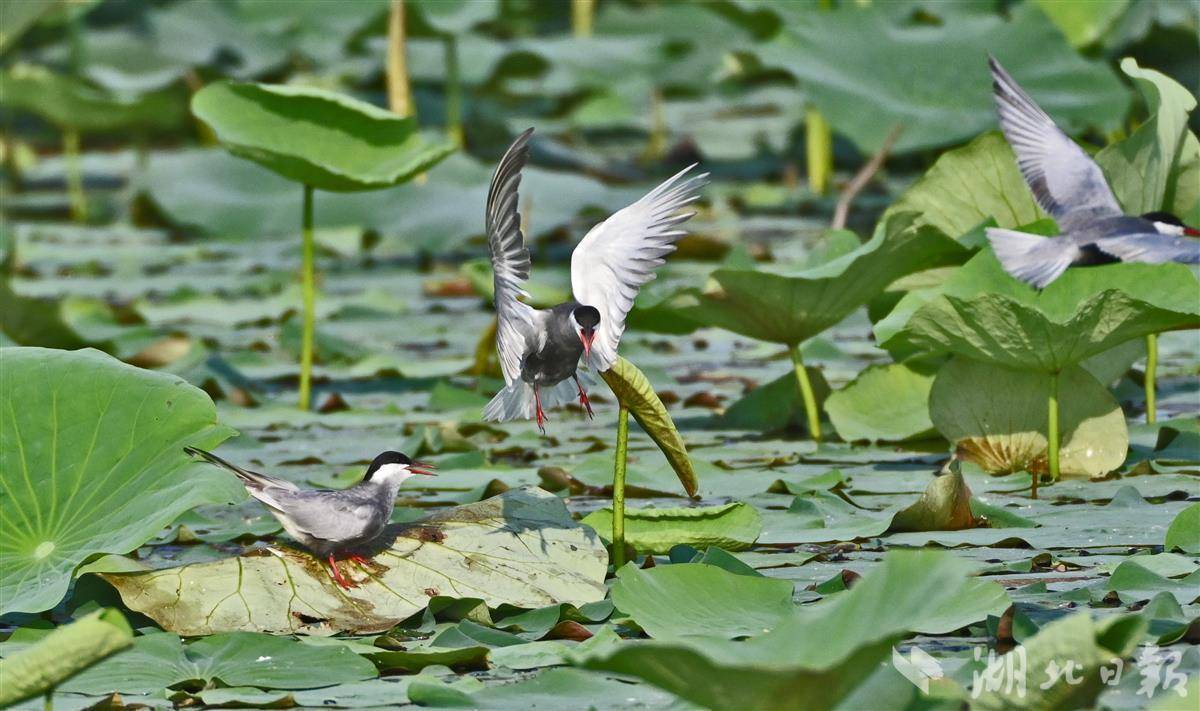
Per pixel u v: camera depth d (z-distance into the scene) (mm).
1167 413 12680
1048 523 9359
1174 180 11758
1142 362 15289
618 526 8500
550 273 20719
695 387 14688
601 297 6867
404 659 6984
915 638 7188
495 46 30859
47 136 35500
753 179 29016
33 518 8094
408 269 23172
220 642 7180
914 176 28531
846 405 12430
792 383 12953
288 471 11367
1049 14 19859
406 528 8359
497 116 33938
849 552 8836
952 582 5117
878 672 6152
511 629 7594
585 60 31531
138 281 21984
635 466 11281
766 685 4863
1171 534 8570
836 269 11508
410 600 7801
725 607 7566
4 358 8562
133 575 7699
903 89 20422
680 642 4977
